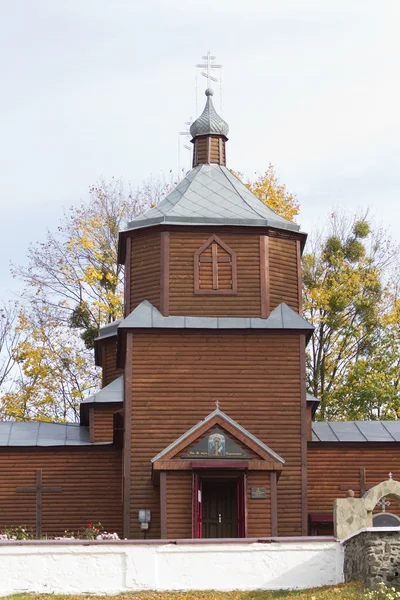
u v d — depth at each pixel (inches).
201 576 1224.2
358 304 2442.2
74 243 2466.8
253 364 1621.6
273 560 1228.5
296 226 1717.5
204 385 1609.3
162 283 1656.0
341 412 2305.6
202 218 1679.4
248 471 1504.7
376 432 1770.4
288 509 1569.9
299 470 1585.9
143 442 1582.2
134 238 1710.1
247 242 1684.3
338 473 1731.1
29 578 1215.6
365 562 1152.8
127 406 1594.5
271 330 1630.2
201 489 1503.4
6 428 1819.6
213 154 1838.1
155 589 1216.2
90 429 1796.3
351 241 2556.6
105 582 1217.4
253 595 1196.5
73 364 2402.8
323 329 2449.6
